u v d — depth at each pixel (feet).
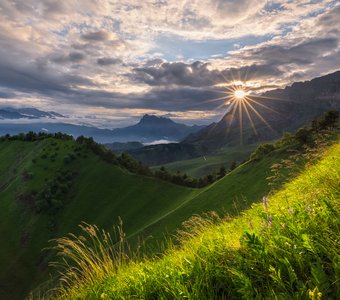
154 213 449.06
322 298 7.89
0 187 616.39
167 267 13.42
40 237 456.86
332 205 12.19
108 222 455.22
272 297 8.66
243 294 9.59
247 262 10.66
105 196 506.48
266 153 305.32
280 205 19.44
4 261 422.41
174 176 559.38
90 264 17.62
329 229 10.63
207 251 13.34
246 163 309.83
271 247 10.69
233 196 254.06
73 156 601.21
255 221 17.75
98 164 581.12
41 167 599.57
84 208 490.49
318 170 25.41
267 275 9.82
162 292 11.47
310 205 13.67
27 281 396.16
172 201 466.29
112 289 13.88
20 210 512.22
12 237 465.06
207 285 10.35
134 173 568.82
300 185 24.68
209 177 559.38
